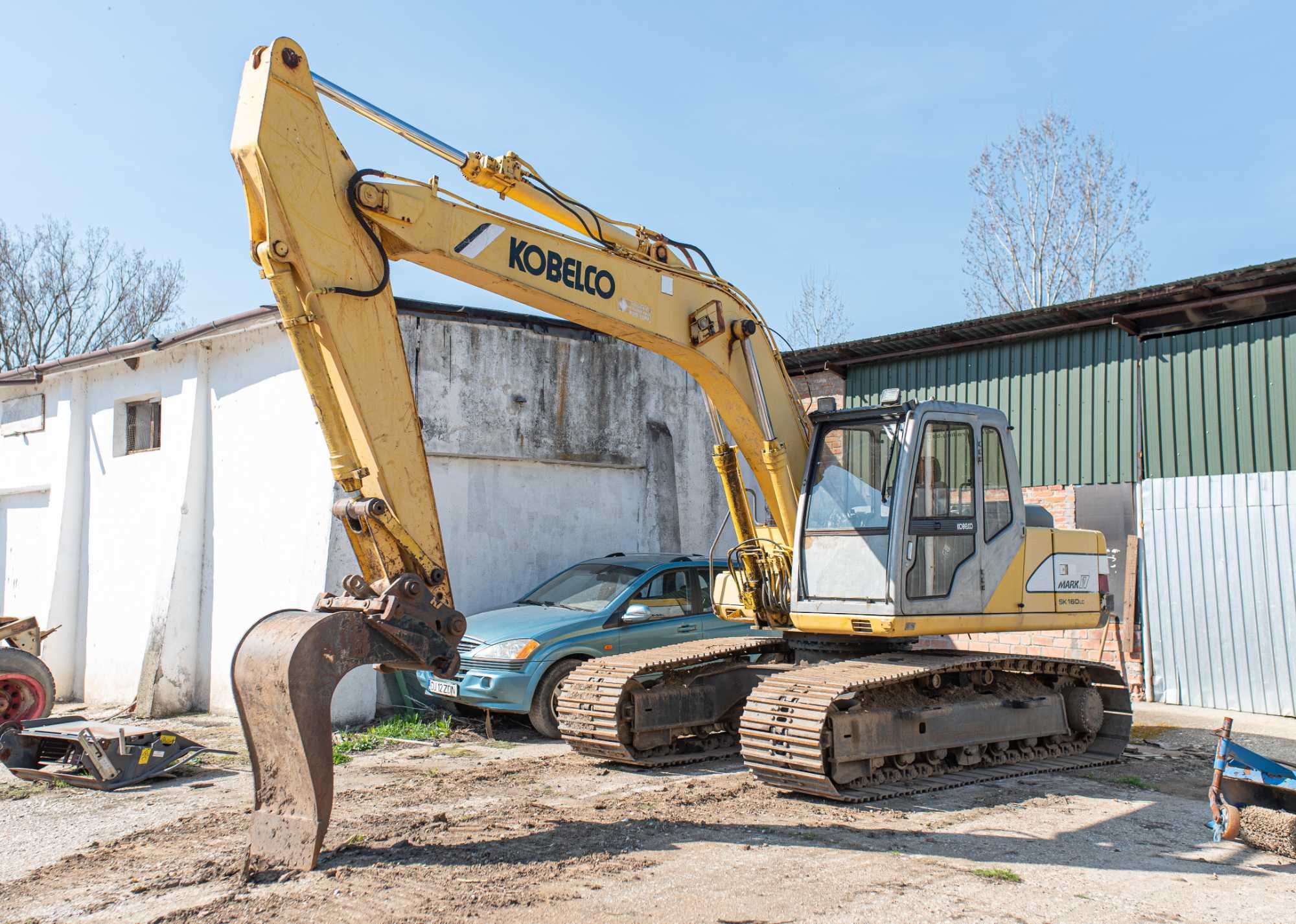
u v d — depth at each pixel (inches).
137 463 498.3
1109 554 482.9
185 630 454.9
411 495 229.5
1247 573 439.5
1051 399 508.1
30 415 565.6
